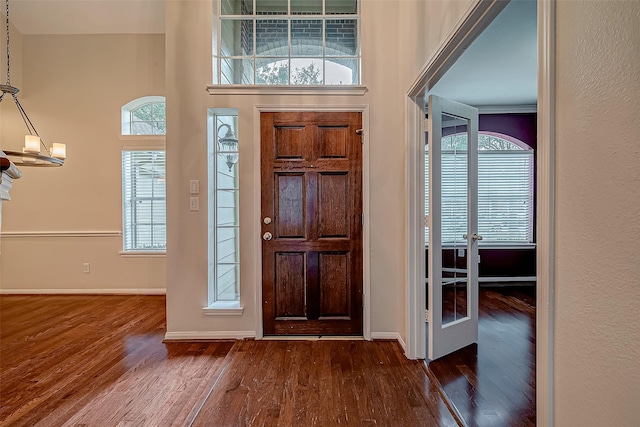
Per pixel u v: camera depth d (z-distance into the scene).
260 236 2.77
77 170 4.32
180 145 2.75
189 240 2.76
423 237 2.44
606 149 0.75
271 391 2.00
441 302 2.46
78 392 1.99
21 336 2.88
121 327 3.09
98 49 4.29
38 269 4.32
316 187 2.77
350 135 2.76
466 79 3.40
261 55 3.05
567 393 0.87
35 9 4.00
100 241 4.33
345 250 2.78
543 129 0.94
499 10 1.35
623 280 0.71
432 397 1.94
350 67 3.05
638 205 0.68
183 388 2.04
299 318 2.80
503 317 3.31
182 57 2.74
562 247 0.89
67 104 4.30
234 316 2.78
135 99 4.30
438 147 2.40
